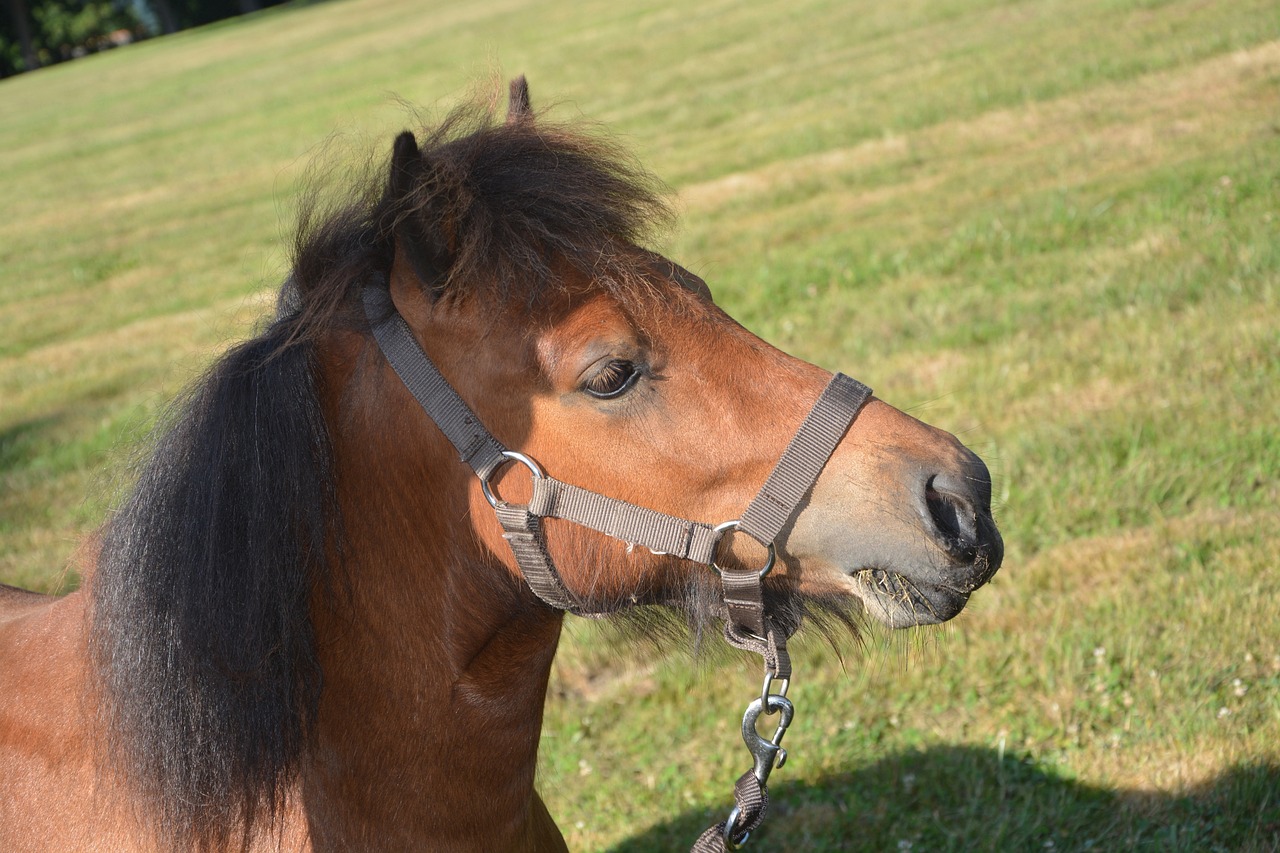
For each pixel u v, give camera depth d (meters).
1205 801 2.91
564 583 1.85
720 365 1.80
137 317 9.93
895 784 3.24
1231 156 7.52
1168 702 3.26
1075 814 2.98
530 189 1.78
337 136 2.41
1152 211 6.80
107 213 15.68
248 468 1.77
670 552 1.80
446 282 1.75
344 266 1.84
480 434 1.80
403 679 1.90
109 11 56.19
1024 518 4.13
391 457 1.86
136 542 1.79
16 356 9.25
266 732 1.77
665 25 21.55
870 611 1.81
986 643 3.62
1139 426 4.49
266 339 1.87
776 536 1.80
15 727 2.00
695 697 3.73
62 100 32.09
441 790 1.94
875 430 1.81
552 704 3.86
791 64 15.70
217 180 16.50
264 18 48.66
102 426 6.80
